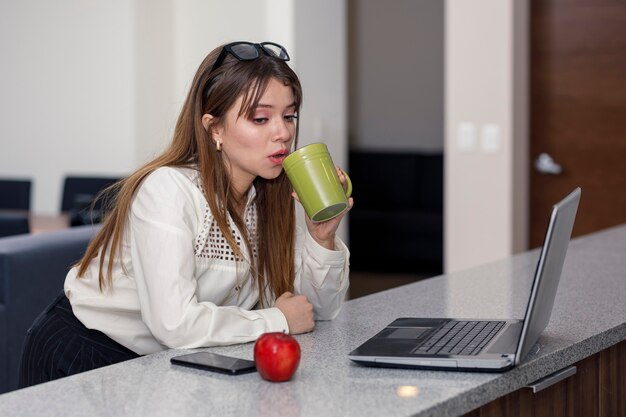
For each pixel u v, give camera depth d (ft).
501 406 4.95
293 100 5.70
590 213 16.24
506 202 15.85
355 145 27.76
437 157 25.84
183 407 4.24
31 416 4.13
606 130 16.01
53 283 11.58
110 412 4.17
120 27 21.17
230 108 5.56
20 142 22.75
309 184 5.45
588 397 5.88
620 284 7.41
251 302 6.15
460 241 16.30
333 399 4.33
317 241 6.10
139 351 6.01
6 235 13.47
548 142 16.44
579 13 16.06
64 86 22.09
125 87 21.22
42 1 22.24
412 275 23.66
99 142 21.76
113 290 5.92
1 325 11.12
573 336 5.60
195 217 5.62
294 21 17.63
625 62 15.80
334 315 6.27
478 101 15.97
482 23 15.83
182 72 19.85
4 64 22.76
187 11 19.56
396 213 24.62
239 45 5.63
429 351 4.89
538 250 9.56
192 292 5.38
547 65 16.35
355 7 27.45
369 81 27.45
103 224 5.96
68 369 5.96
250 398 4.36
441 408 4.28
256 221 6.13
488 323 5.53
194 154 5.81
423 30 26.63
